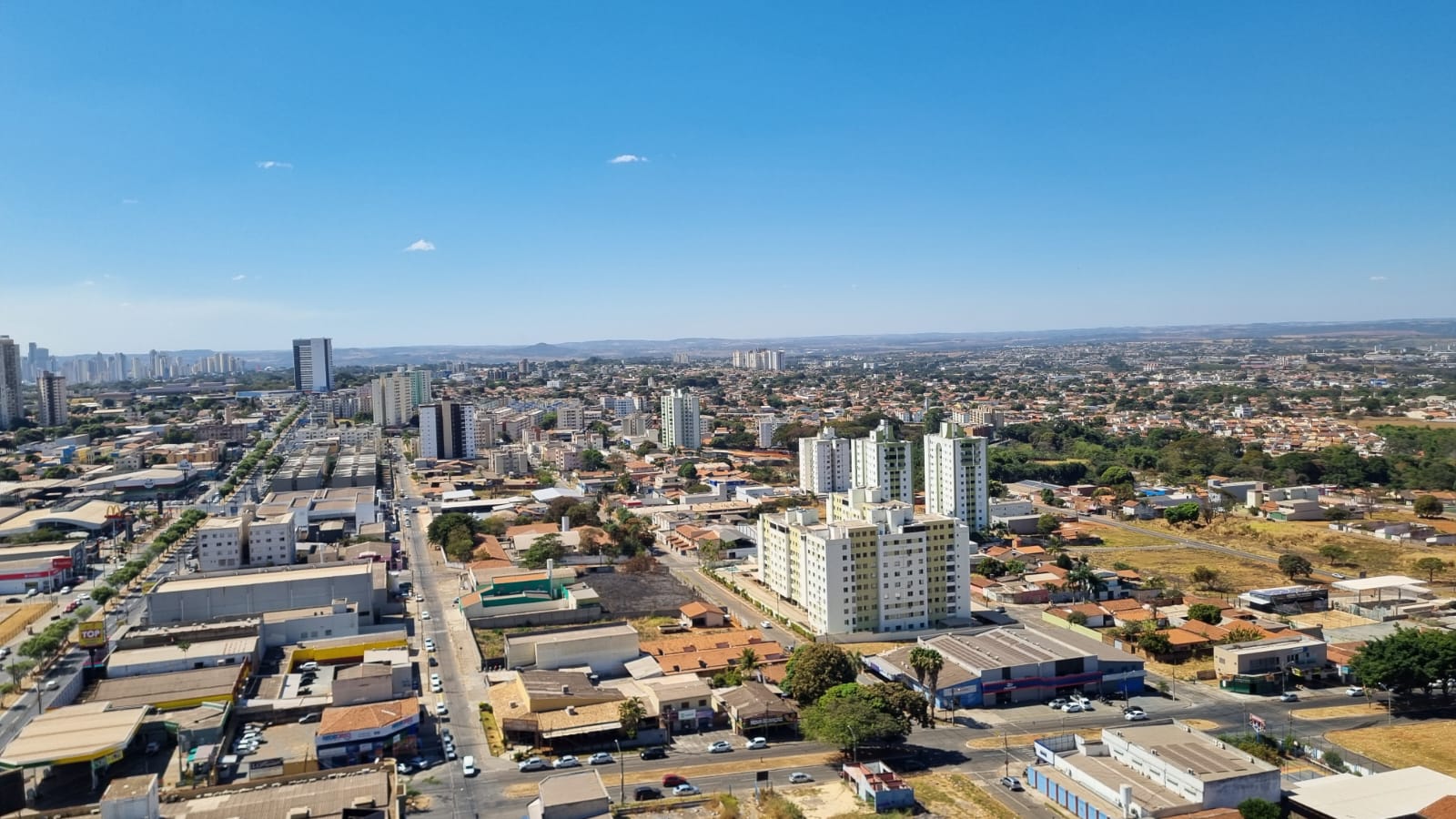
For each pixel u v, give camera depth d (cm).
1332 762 17488
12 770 15875
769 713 19600
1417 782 16162
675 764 18175
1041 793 16962
